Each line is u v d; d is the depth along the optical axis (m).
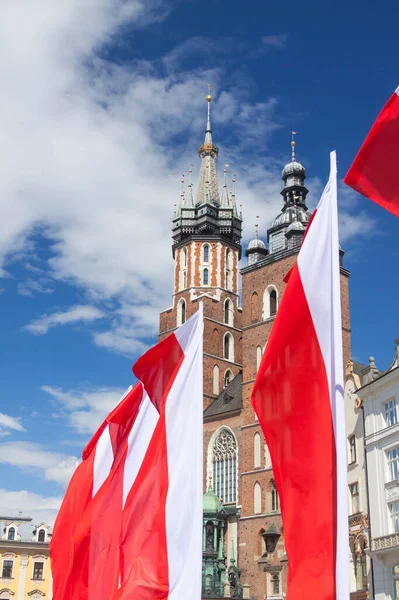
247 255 96.56
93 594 22.19
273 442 14.66
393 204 15.03
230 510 79.25
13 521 96.12
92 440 27.11
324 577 13.28
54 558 26.53
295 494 14.10
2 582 89.88
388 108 15.02
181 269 104.31
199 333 20.36
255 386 15.02
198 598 18.16
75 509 26.56
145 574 18.69
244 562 74.62
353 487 53.09
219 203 108.88
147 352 20.61
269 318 83.69
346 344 80.69
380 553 46.12
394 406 48.12
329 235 14.88
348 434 54.69
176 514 19.06
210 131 116.00
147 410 23.75
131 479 23.02
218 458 83.88
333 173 14.95
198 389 19.92
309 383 14.50
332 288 14.46
